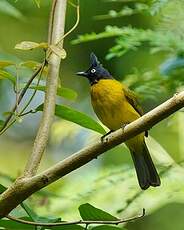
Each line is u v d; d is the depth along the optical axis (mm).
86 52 14945
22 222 5559
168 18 10055
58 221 5887
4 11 10219
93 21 14281
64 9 6684
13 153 17375
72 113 6438
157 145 12773
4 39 15172
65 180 13125
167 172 10727
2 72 6285
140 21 13602
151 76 10242
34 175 5758
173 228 12750
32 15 14758
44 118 6066
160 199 11445
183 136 13266
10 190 5484
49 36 6457
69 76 15484
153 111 5559
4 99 14703
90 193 10812
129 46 10273
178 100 5477
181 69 10031
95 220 5852
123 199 11391
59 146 14797
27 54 15188
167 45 10172
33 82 7191
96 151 5570
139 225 12922
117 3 14070
